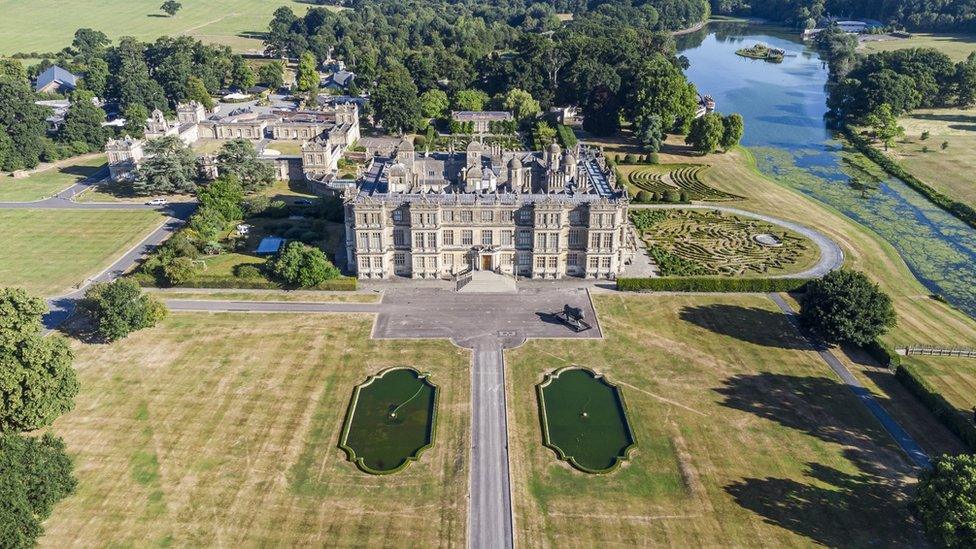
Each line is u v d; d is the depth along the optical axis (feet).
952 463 314.55
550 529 334.03
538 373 456.04
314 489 356.18
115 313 469.57
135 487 354.13
